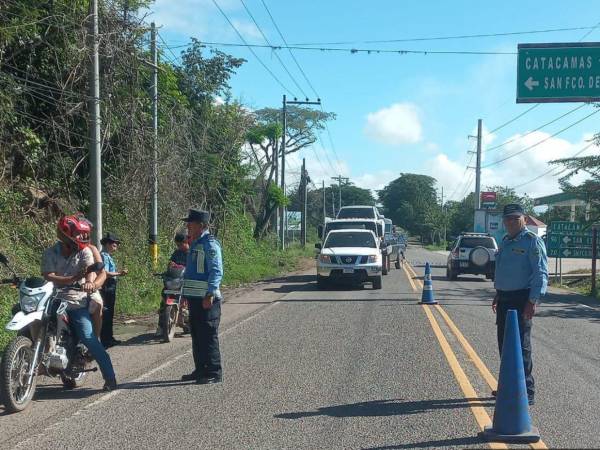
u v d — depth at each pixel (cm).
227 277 2467
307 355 946
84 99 1527
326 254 2067
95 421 621
